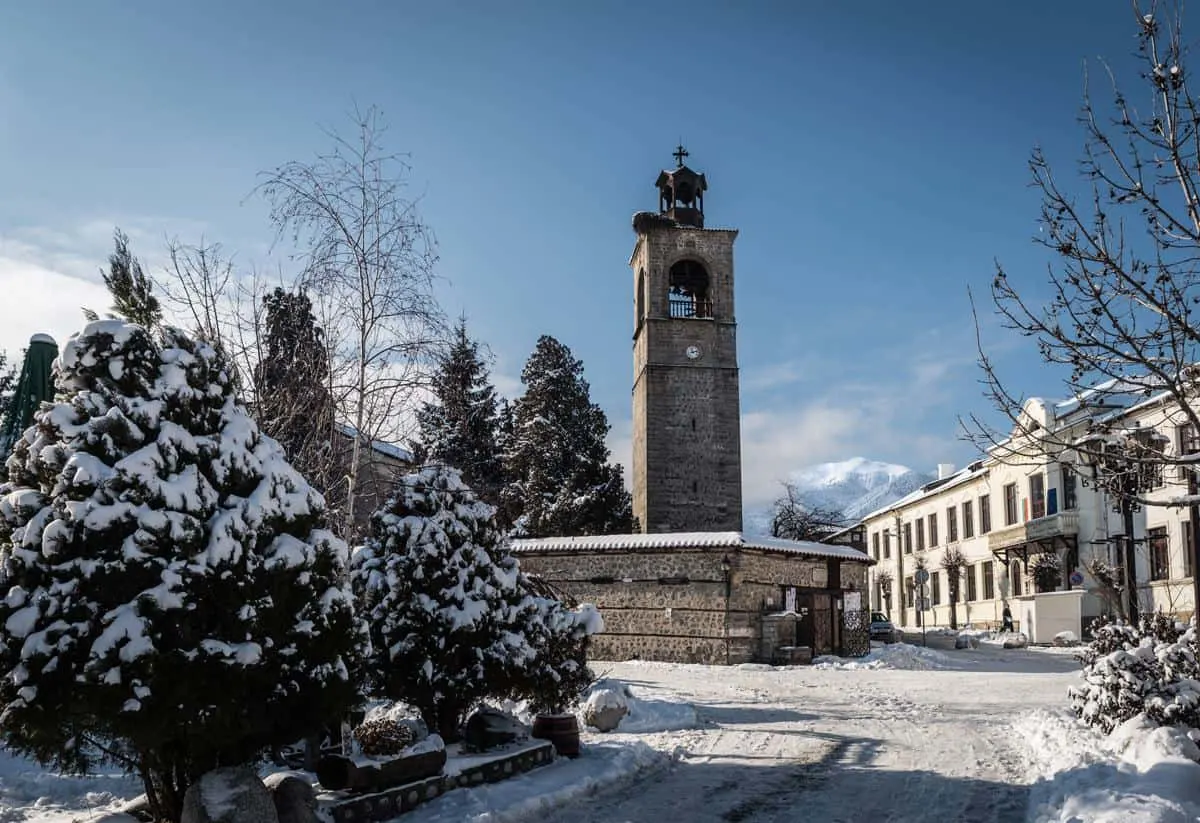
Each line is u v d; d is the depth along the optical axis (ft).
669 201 151.23
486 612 36.17
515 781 33.04
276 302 40.78
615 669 83.87
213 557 22.93
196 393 24.93
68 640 21.65
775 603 92.68
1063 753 37.40
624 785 34.73
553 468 143.95
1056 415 125.18
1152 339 26.35
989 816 29.53
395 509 37.83
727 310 142.20
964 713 54.08
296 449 40.98
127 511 22.43
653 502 135.44
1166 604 107.55
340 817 26.02
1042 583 139.74
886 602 214.48
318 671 24.53
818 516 214.69
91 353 24.16
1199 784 28.86
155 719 21.72
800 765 38.32
